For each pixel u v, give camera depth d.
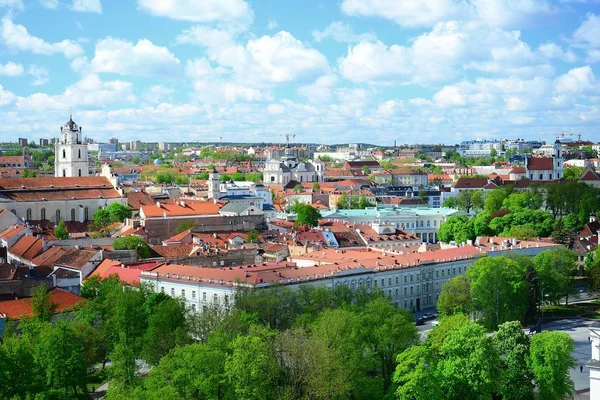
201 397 179.00
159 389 167.50
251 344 179.50
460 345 181.75
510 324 196.50
